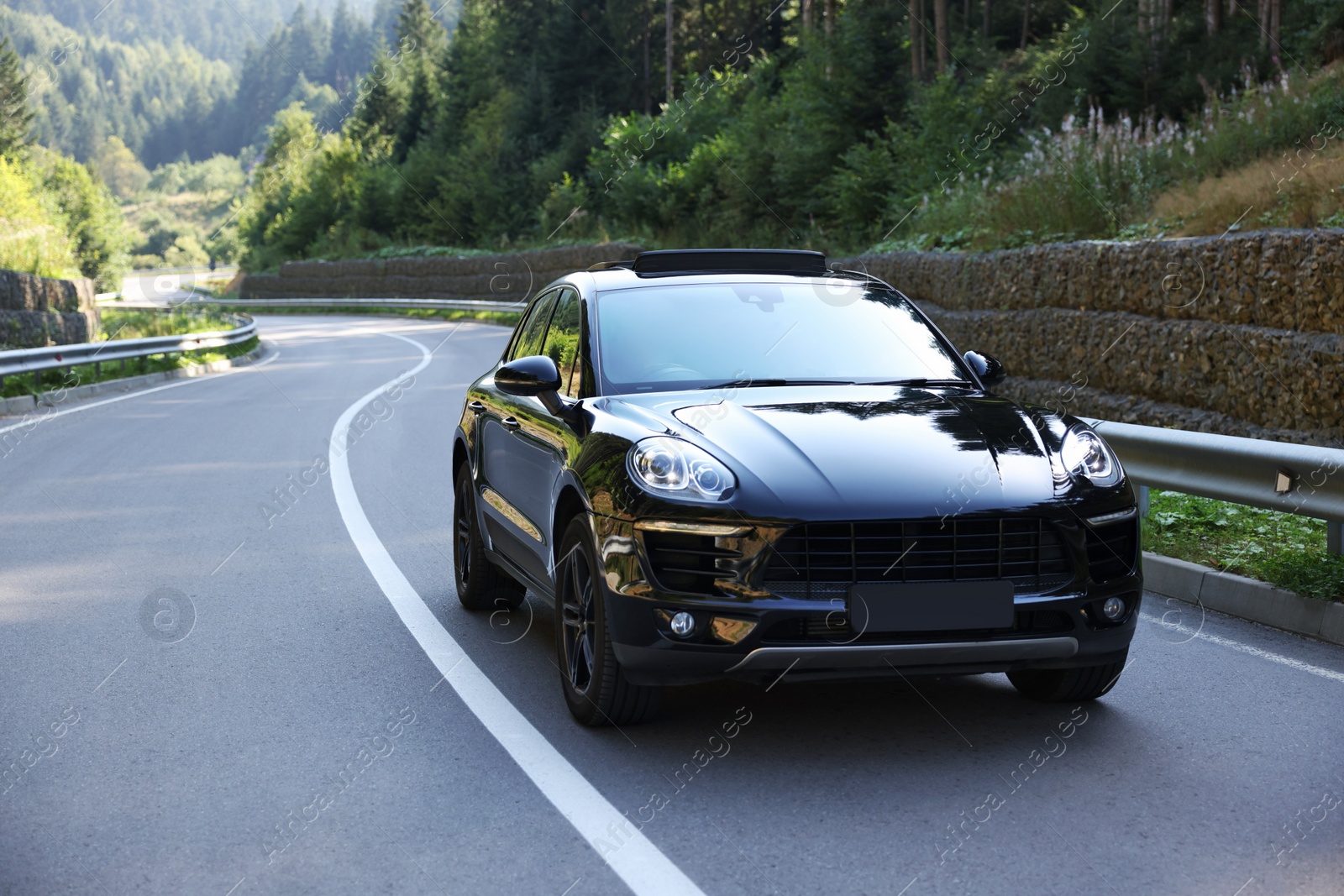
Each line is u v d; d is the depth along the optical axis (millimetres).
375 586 6496
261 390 18906
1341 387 7738
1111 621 3873
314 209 70875
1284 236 8398
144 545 7609
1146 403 9719
